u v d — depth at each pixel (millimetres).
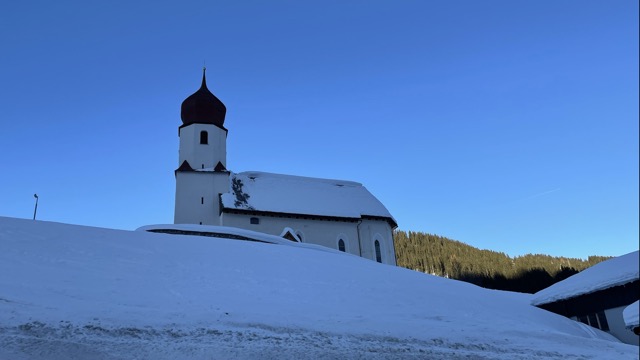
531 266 93500
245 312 15922
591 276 31391
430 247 123375
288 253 28469
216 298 17609
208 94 57000
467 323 19625
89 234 24844
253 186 52406
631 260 30172
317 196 53594
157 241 25812
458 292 27547
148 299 16156
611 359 15414
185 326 13367
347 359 12391
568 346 17234
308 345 13102
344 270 26875
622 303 27953
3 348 10359
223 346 12133
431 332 16453
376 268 29828
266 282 21438
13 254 19172
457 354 14148
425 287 26781
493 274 99500
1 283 15016
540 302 32656
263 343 12766
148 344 11727
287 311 17094
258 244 29641
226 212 46688
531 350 15828
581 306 30609
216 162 53844
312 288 21750
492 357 14281
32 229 23734
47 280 16312
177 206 48594
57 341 11141
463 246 119375
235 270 22672
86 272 18328
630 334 27219
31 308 12969
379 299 21844
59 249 21078
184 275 20406
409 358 13133
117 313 13570
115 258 21281
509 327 19859
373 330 15656
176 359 11031
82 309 13523
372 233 52281
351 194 56406
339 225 50781
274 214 48094
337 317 17078
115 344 11461
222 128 56281
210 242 27766
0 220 24594
